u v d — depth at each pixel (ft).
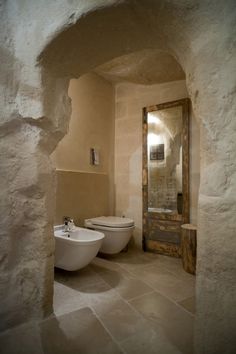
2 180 3.76
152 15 3.18
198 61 2.79
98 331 3.94
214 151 2.65
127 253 8.59
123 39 3.87
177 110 8.34
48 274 4.24
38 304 4.16
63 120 4.49
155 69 7.73
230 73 2.52
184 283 6.03
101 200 9.07
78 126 8.13
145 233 8.86
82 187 8.17
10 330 3.86
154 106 8.80
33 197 4.06
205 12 2.66
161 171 8.64
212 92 2.65
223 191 2.56
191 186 7.97
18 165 3.90
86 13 3.27
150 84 8.95
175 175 8.34
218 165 2.61
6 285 3.83
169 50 3.74
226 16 2.53
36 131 4.03
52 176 4.36
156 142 8.78
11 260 3.89
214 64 2.63
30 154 3.99
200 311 2.74
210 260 2.64
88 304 4.86
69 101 4.69
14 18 3.92
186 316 4.46
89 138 8.61
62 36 3.59
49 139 4.31
